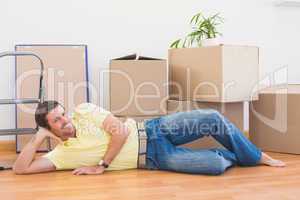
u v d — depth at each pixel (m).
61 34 3.00
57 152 2.13
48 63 2.92
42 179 1.99
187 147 2.45
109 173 2.10
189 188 1.80
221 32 3.29
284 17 3.42
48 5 2.97
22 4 2.93
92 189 1.79
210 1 3.26
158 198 1.65
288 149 2.62
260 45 3.38
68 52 2.96
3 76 2.94
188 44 3.19
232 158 2.16
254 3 3.35
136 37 3.13
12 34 2.93
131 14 3.12
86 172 2.07
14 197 1.69
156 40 3.17
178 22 3.20
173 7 3.19
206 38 2.94
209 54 2.48
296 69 3.47
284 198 1.63
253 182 1.89
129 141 2.14
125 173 2.10
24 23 2.94
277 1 3.35
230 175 2.03
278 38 3.42
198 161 2.02
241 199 1.63
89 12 3.04
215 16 3.20
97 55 3.07
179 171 2.09
